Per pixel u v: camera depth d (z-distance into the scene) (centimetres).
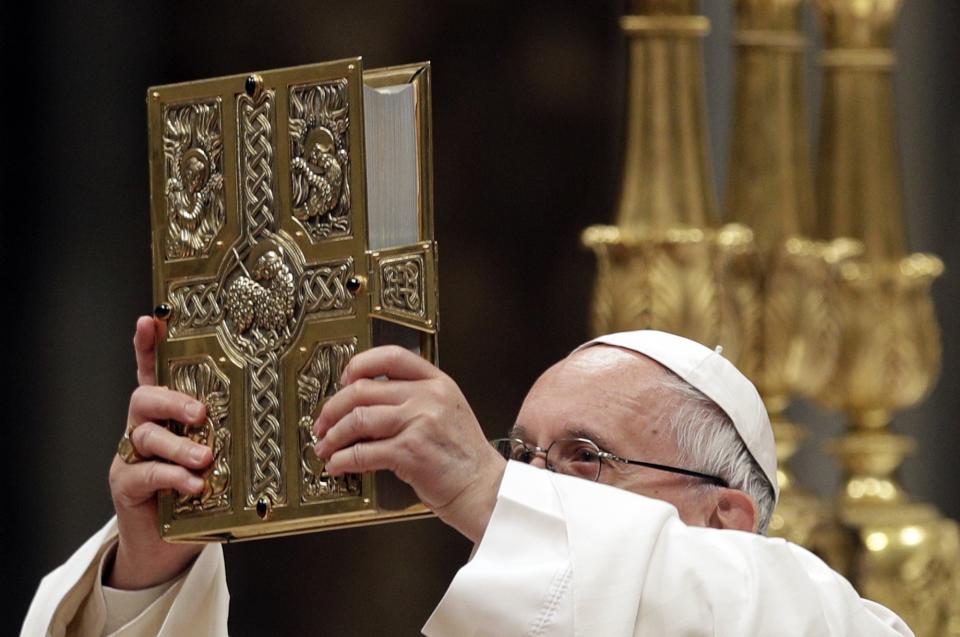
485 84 3030
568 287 3041
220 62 2981
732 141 2589
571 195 3044
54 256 2984
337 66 1073
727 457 1285
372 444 1023
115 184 2994
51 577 1278
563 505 1078
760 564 1093
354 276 1059
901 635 1161
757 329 2511
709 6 3017
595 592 1047
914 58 3064
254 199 1096
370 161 1073
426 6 3003
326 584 2981
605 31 3048
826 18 2688
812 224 2609
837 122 2661
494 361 3020
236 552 2964
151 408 1103
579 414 1262
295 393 1072
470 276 3014
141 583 1248
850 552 2525
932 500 2998
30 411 2953
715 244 2444
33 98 2980
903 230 2645
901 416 3016
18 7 2972
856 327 2592
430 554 3002
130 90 2998
